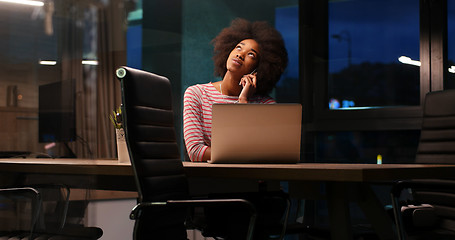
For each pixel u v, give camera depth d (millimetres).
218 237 1820
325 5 4242
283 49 2930
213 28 4590
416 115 3768
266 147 1654
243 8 4566
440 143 2105
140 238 1352
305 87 4258
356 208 2988
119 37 4691
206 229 1825
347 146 4227
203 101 2338
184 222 1563
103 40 4594
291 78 4371
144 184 1369
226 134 1648
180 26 4703
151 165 1422
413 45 3904
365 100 4176
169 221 1477
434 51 3695
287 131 1660
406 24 3941
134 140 1381
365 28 4172
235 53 2682
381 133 4098
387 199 2896
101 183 1563
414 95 3879
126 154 1801
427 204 1908
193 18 4664
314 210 3781
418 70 3852
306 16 4258
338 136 4262
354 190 1387
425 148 2156
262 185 1718
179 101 4547
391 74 4031
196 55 4621
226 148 1650
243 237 1759
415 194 2035
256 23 2877
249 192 1788
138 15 4781
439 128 2127
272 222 1845
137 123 1407
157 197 1408
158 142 1508
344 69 4242
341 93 4242
